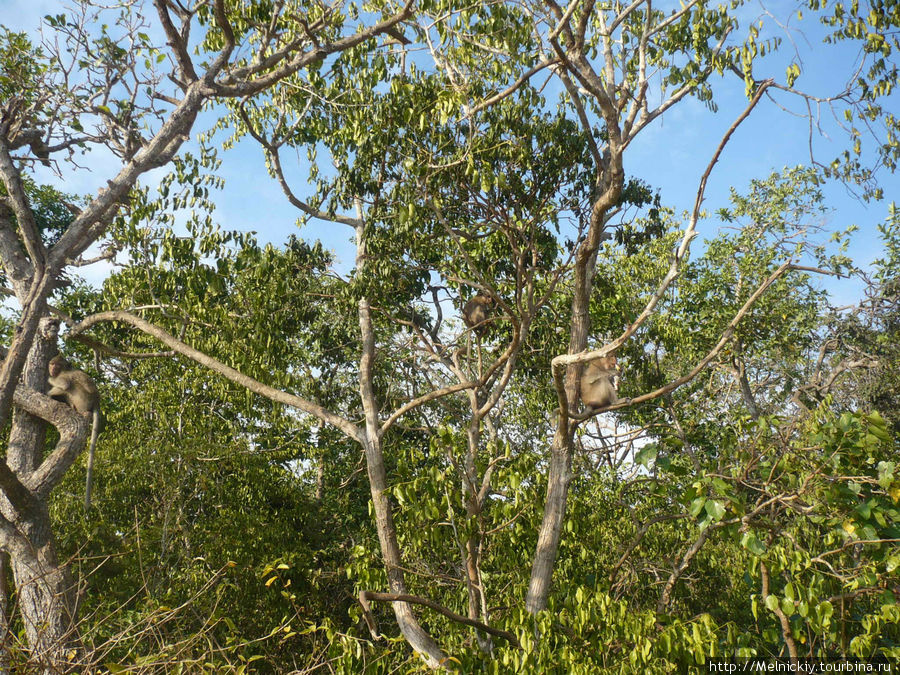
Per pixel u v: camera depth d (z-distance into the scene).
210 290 10.12
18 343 7.65
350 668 5.93
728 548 10.34
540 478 7.27
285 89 11.66
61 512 12.77
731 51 7.98
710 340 15.48
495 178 8.03
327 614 14.41
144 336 14.90
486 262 10.73
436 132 8.80
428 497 6.60
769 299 15.45
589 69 7.11
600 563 9.73
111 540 12.44
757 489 6.09
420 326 12.28
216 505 14.81
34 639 7.12
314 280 12.07
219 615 7.03
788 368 17.53
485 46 8.15
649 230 11.06
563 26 6.87
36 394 9.25
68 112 9.20
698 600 10.55
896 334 16.84
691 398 14.19
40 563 8.10
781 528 6.62
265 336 10.32
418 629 8.18
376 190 9.69
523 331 9.09
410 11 8.26
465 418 14.69
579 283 7.81
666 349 15.05
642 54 9.14
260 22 8.80
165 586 12.62
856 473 5.80
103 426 17.64
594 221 7.08
